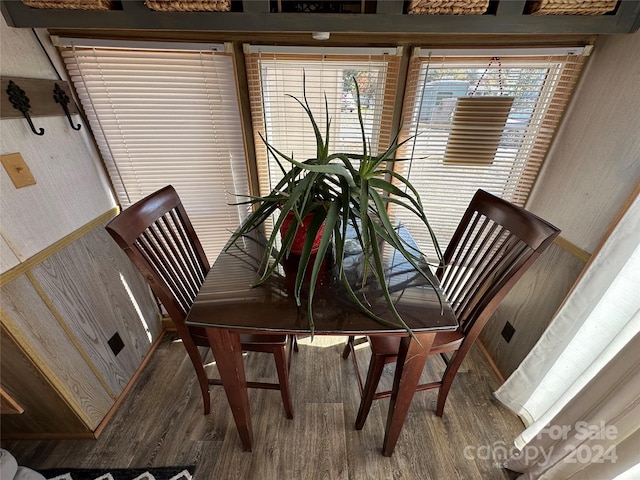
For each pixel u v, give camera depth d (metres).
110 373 1.35
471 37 1.20
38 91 1.05
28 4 0.90
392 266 1.02
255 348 1.07
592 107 1.13
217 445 1.22
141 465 1.16
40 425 1.18
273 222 1.42
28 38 1.03
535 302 1.31
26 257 0.98
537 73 1.25
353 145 1.46
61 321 1.10
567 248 1.17
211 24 0.96
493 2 0.97
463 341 1.07
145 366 1.59
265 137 1.42
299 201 0.87
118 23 0.95
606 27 0.94
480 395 1.43
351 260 1.05
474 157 1.42
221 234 1.68
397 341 1.06
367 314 0.80
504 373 1.47
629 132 0.96
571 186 1.21
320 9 1.02
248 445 1.17
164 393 1.45
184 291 1.08
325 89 1.33
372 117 1.39
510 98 1.27
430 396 1.42
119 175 1.44
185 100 1.32
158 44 1.17
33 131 1.02
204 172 1.50
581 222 1.13
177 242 1.10
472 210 1.16
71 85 1.23
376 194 0.81
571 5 0.91
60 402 1.12
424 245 1.74
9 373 1.01
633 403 0.69
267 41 1.22
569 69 1.20
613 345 0.87
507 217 0.97
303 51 1.21
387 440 1.12
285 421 1.31
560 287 1.18
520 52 1.18
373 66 1.28
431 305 0.84
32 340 1.00
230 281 0.94
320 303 0.84
